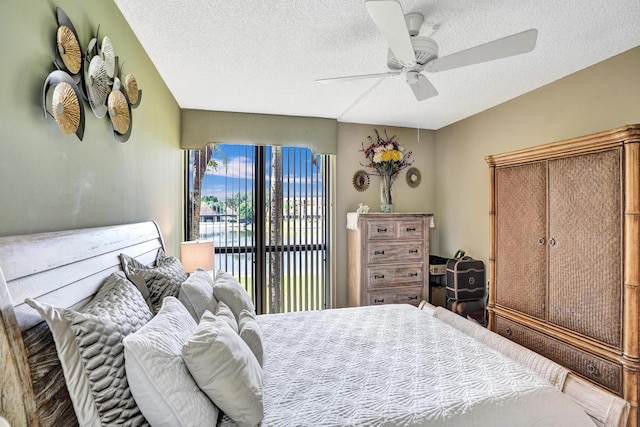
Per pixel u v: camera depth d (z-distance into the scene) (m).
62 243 1.14
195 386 1.15
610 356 1.84
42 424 0.85
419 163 4.50
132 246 1.79
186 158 3.72
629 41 2.16
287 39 2.15
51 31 1.17
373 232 3.78
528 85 2.94
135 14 1.87
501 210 2.67
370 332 2.14
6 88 0.96
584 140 1.98
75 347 0.96
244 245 3.91
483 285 3.63
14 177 0.99
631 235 1.76
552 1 1.73
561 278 2.16
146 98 2.31
